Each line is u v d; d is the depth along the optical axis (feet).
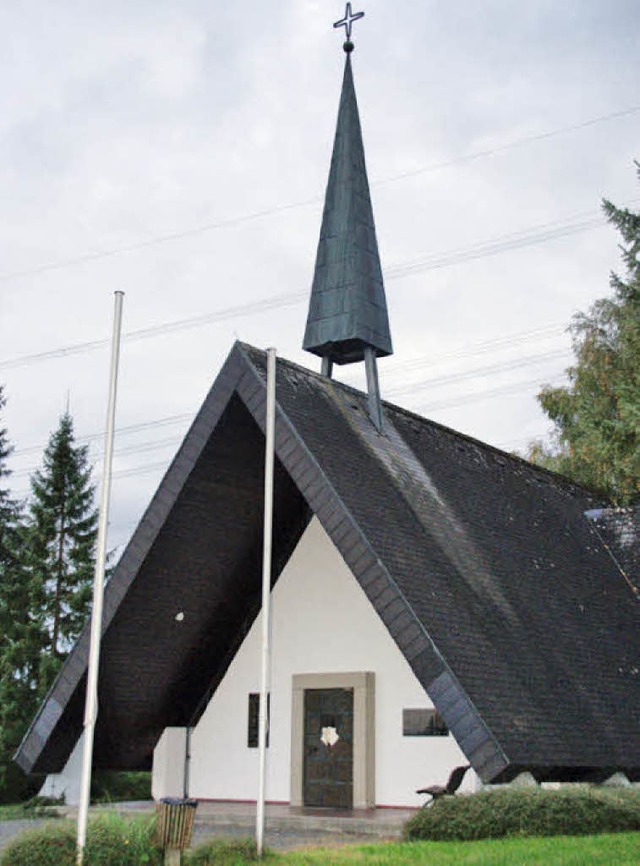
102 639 64.23
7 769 91.09
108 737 70.44
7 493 118.42
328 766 65.82
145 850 41.91
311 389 66.74
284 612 70.85
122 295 49.32
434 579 56.29
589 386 115.75
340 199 78.38
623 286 81.71
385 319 76.38
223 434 61.31
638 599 80.84
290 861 41.52
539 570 70.33
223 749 71.51
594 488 113.50
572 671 60.03
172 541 63.10
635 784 59.47
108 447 47.01
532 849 40.29
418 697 64.18
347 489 57.47
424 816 47.39
